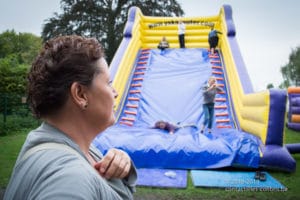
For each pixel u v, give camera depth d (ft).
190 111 35.70
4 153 28.17
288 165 21.93
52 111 3.56
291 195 17.39
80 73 3.50
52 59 3.48
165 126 29.53
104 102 3.73
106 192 3.01
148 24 54.29
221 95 38.24
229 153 22.27
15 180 3.16
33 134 3.53
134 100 38.45
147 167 22.91
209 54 47.06
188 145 22.91
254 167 21.99
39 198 2.67
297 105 46.91
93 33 114.73
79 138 3.68
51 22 115.24
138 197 16.96
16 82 59.00
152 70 43.50
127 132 26.78
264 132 23.26
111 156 4.10
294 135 42.22
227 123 34.09
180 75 41.86
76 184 2.73
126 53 42.47
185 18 54.13
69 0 115.96
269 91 23.45
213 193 17.75
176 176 20.70
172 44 52.24
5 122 44.06
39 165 3.00
